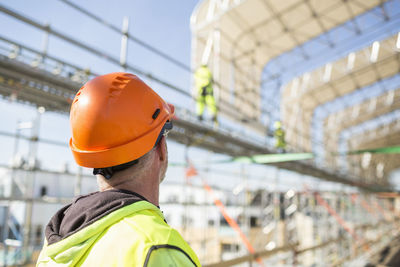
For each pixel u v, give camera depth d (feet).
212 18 34.04
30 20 12.70
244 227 29.48
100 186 2.40
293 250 12.55
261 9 34.35
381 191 34.12
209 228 33.42
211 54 34.40
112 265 1.63
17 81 13.60
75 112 2.36
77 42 14.42
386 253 31.37
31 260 14.55
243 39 38.17
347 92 55.52
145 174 2.36
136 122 2.29
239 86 38.01
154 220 1.86
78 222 1.95
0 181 19.13
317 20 37.78
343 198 38.47
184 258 1.73
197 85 23.31
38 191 20.68
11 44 12.19
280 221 35.53
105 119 2.22
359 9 36.88
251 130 34.09
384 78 52.54
